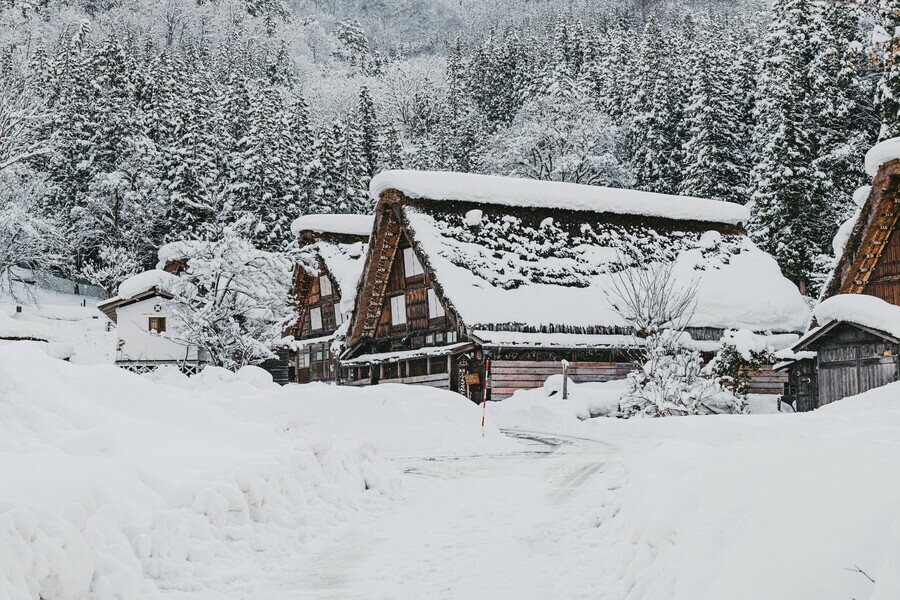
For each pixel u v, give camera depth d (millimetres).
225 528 8289
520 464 15711
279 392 21297
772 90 50938
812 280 50062
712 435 18531
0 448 8016
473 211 35969
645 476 8523
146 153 73812
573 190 38469
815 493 4691
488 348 32375
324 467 11414
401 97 117625
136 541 7070
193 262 35344
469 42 169375
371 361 39000
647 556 6336
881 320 26312
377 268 38969
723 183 59281
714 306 36906
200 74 92875
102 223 72375
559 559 7969
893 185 28281
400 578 7402
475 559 8055
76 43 81938
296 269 49125
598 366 34281
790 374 37438
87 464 7695
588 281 35781
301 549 8641
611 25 133750
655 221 39812
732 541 4969
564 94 67125
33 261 57938
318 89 124000
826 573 3936
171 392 13234
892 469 4746
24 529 5586
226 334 35125
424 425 21047
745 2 130625
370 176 81812
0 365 9641
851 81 50688
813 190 50375
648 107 68125
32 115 30844
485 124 101125
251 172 66938
